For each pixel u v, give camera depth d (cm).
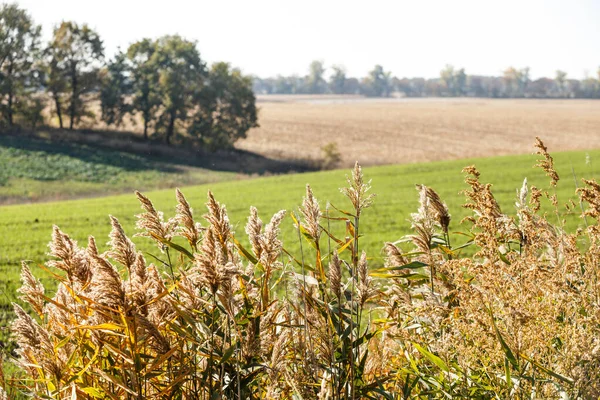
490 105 19750
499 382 285
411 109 16588
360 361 302
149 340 262
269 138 10019
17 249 1952
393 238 1967
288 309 316
